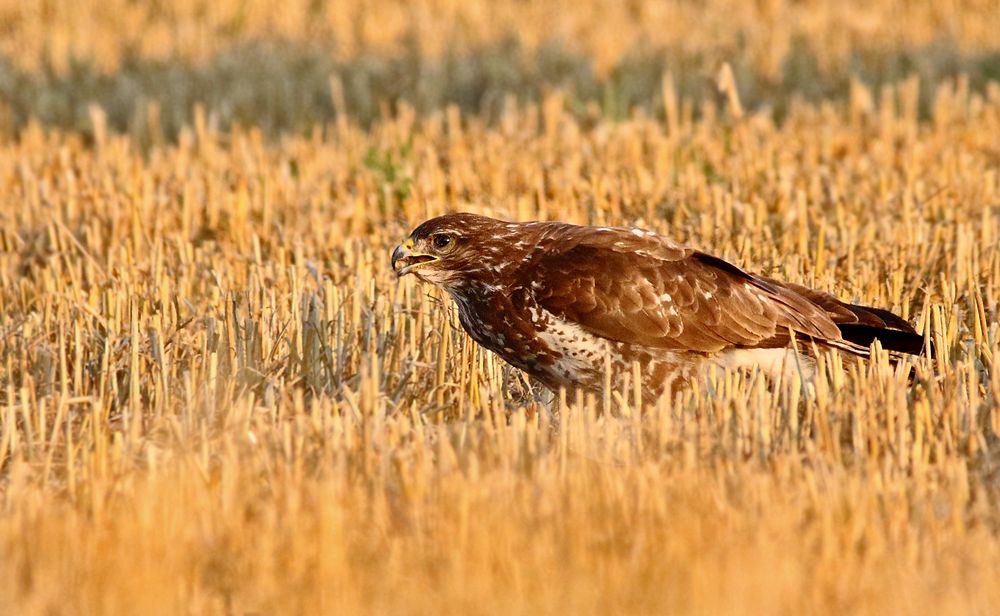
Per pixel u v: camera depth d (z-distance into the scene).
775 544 8.16
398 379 11.90
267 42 30.12
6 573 7.89
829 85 26.62
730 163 19.55
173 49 29.89
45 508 8.71
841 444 10.27
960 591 7.80
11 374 11.86
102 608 7.64
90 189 18.33
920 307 14.00
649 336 11.33
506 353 11.77
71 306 13.27
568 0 33.25
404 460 9.35
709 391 10.77
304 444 9.75
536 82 26.78
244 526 8.62
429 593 7.78
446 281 11.66
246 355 11.73
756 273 14.20
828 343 11.71
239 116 25.56
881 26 30.42
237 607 7.79
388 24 31.17
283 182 18.70
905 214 16.34
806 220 16.20
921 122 23.94
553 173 18.64
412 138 21.50
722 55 28.20
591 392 11.65
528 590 7.74
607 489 8.87
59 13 32.06
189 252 15.45
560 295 11.27
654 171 19.55
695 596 7.62
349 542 8.32
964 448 10.03
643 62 28.16
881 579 7.94
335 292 12.85
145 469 9.87
